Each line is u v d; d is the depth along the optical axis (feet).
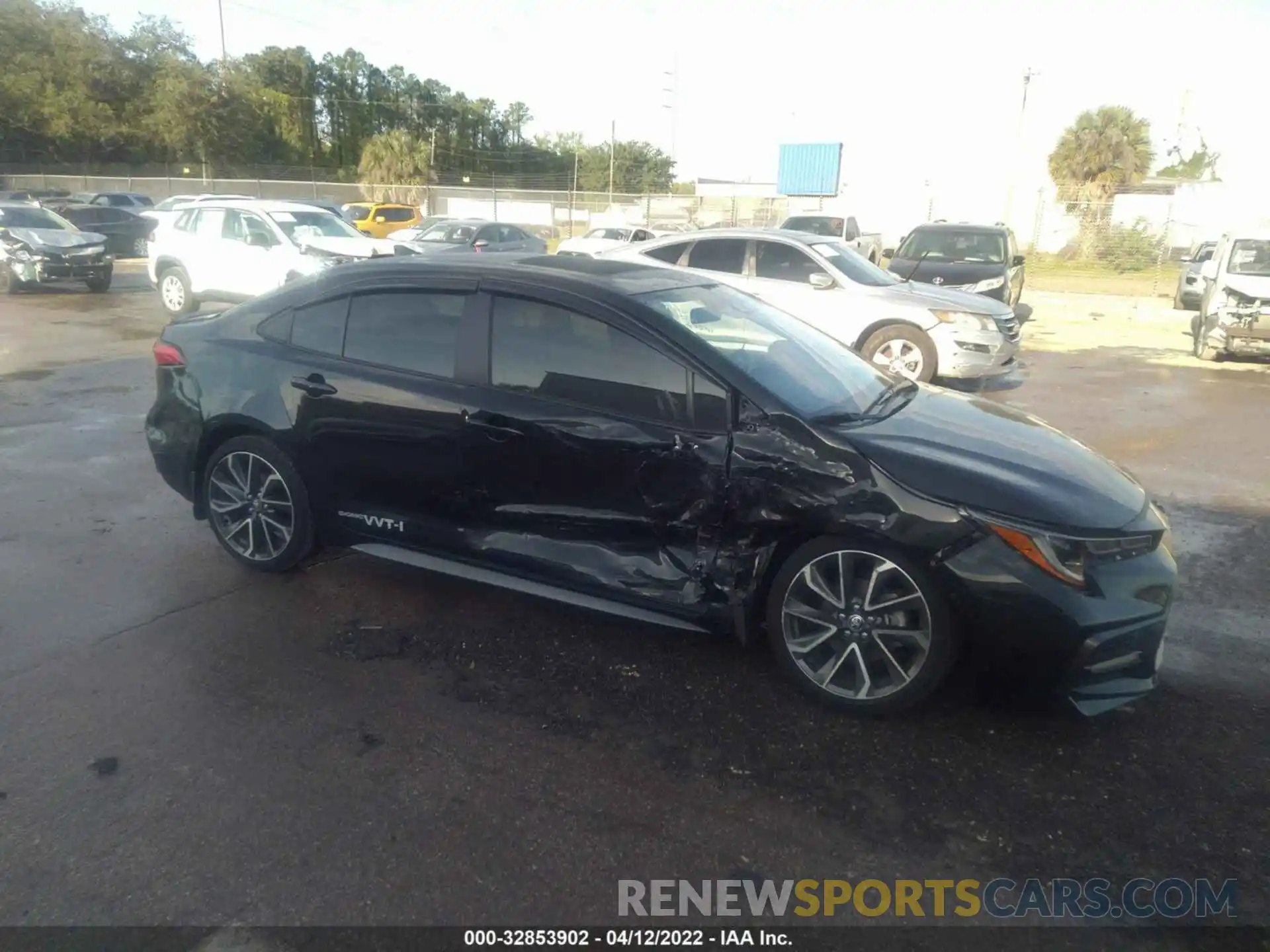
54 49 154.92
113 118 157.28
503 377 13.33
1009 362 32.76
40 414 27.02
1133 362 40.88
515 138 296.51
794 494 11.60
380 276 14.60
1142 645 11.03
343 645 13.58
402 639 13.79
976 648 11.11
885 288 32.86
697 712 12.00
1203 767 10.99
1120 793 10.50
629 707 12.10
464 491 13.60
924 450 11.76
